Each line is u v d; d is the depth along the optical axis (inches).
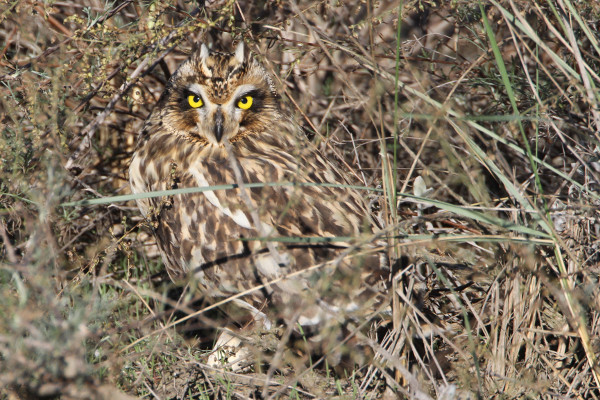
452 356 301.7
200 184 345.4
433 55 421.7
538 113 309.9
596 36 345.4
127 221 419.2
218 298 340.8
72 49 368.2
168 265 358.3
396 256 285.1
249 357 311.6
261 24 381.7
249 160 350.6
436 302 337.1
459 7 376.5
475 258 338.0
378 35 418.0
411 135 404.2
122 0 416.8
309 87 440.1
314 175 354.6
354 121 435.2
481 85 388.2
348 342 291.9
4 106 335.3
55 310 233.0
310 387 284.0
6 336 224.1
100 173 431.5
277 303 316.8
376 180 396.5
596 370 273.6
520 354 303.3
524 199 309.6
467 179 306.2
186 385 293.6
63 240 363.3
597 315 291.4
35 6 357.1
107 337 273.7
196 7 381.7
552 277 307.4
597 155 317.7
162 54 384.2
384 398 272.2
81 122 415.5
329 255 321.4
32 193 290.4
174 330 311.6
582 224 314.5
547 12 352.2
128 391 277.9
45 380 227.5
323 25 427.5
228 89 349.7
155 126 372.5
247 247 327.3
